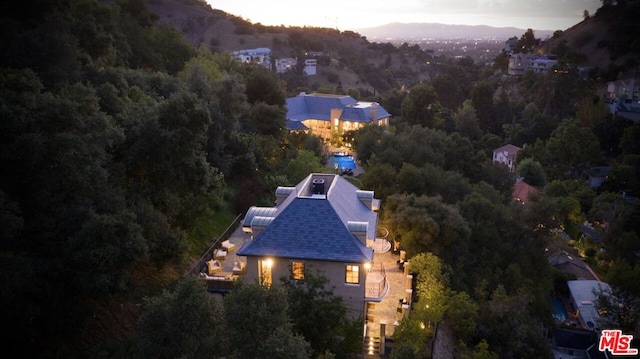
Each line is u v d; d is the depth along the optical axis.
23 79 24.67
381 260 40.09
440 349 31.67
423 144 73.56
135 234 22.75
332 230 29.97
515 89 162.38
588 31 186.62
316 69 189.12
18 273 18.47
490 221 50.75
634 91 132.38
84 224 21.34
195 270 34.75
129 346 20.28
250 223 32.50
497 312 37.88
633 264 66.81
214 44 195.88
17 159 21.55
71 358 23.17
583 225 81.00
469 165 78.31
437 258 36.38
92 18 48.50
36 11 37.62
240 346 17.36
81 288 21.02
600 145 114.50
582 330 49.31
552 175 100.62
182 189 33.28
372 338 29.50
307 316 23.03
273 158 59.41
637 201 78.12
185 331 17.73
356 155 77.31
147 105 37.31
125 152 29.52
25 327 21.56
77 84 27.56
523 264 48.94
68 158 21.95
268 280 29.88
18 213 21.45
